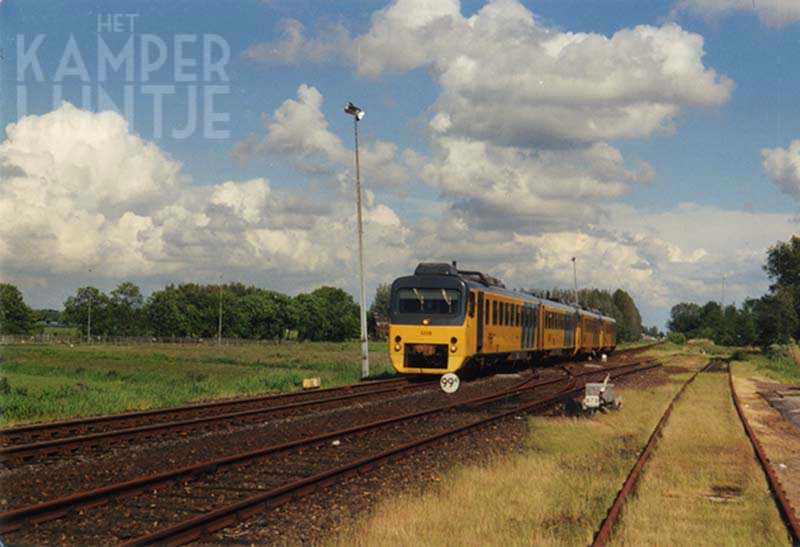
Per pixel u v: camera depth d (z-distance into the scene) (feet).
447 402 81.56
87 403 76.33
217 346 371.15
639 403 82.69
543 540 30.73
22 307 456.86
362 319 116.78
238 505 32.09
